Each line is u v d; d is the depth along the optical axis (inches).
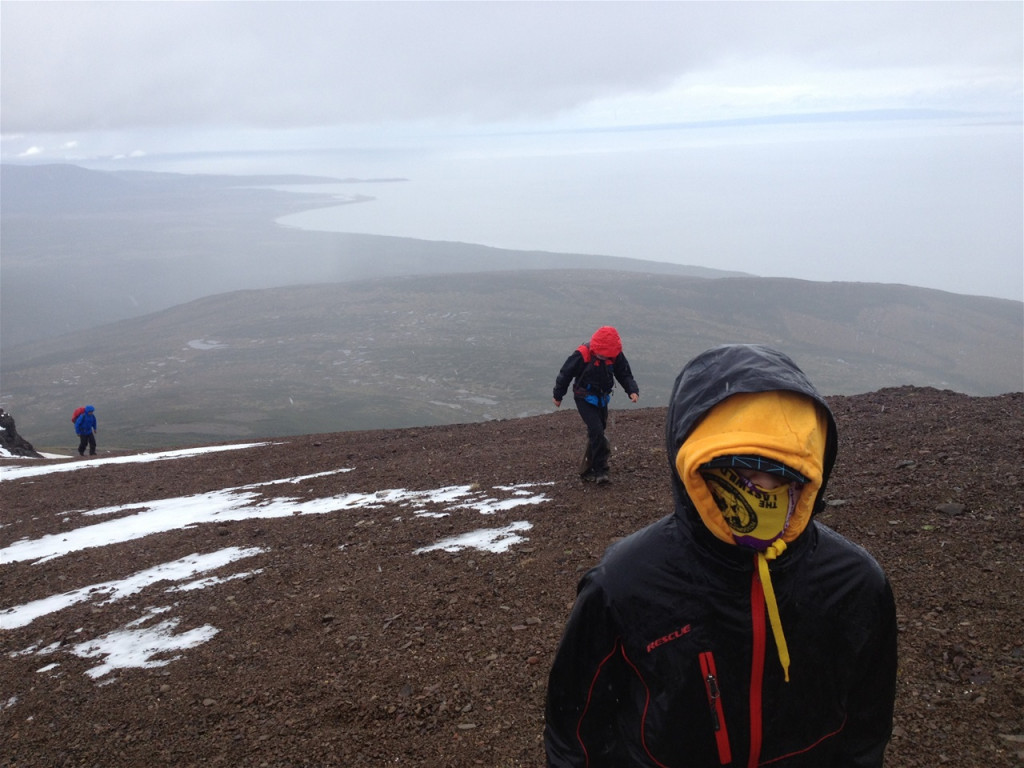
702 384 71.8
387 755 158.9
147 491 546.3
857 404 467.2
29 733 188.9
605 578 77.6
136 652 229.6
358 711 175.8
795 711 73.2
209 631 236.5
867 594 74.4
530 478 383.2
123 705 195.3
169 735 178.4
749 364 70.0
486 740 158.7
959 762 129.6
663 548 75.6
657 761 76.1
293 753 163.8
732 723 72.8
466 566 256.7
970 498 245.8
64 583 316.5
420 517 332.2
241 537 345.1
